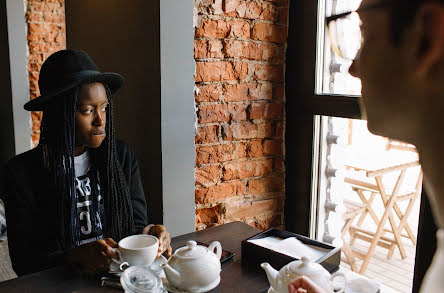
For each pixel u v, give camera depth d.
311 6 1.57
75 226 1.26
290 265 0.88
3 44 2.85
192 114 1.52
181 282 0.93
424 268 1.22
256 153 1.71
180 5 1.43
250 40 1.62
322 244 1.10
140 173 1.64
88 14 1.97
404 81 0.36
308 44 1.61
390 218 1.72
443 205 0.37
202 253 0.96
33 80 3.27
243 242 1.12
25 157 1.24
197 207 1.62
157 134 1.49
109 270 1.04
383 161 1.66
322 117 1.63
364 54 0.40
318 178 1.68
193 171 1.56
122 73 1.71
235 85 1.61
